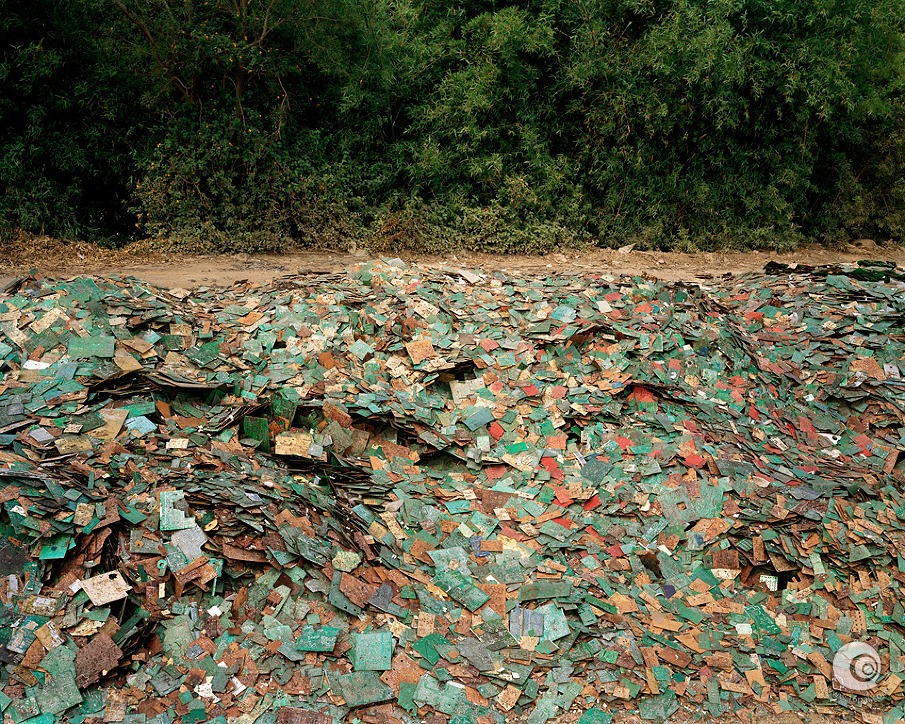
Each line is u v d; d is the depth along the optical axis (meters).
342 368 7.04
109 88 12.76
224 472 5.81
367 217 14.48
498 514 6.24
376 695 4.85
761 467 6.98
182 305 7.64
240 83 13.20
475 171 14.18
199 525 5.39
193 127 13.10
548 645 5.34
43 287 7.23
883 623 5.87
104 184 13.50
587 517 6.32
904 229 18.67
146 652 4.86
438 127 14.31
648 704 5.16
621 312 8.34
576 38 14.41
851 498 6.69
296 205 13.61
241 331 7.30
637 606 5.76
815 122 16.05
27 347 6.43
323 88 14.27
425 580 5.61
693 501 6.47
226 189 13.27
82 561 4.99
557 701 5.05
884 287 10.12
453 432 6.81
